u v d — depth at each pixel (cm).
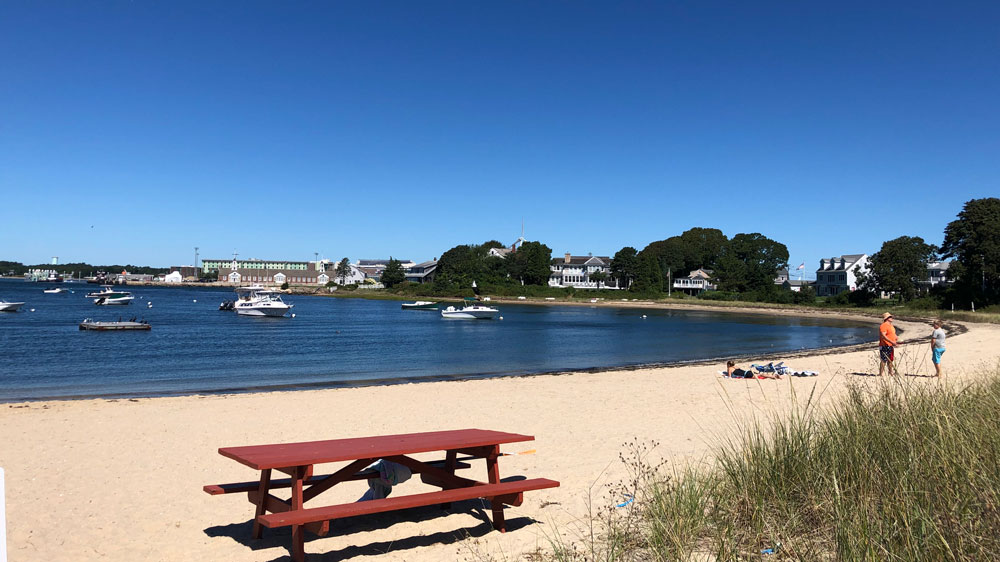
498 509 569
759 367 2031
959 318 6234
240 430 1119
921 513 404
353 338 4284
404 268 15575
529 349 3569
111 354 3033
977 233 7488
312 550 528
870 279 9012
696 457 848
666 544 462
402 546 534
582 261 13600
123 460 880
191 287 19575
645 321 6812
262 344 3725
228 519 621
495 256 13075
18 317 5962
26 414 1275
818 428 624
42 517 627
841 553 396
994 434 543
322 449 550
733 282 11544
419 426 1166
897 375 715
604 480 743
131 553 529
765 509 494
